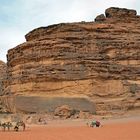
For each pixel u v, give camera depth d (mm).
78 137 34969
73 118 72062
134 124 52938
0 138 36312
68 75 78500
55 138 34656
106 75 78938
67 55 80812
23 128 50906
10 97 85062
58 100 77188
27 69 83250
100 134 37781
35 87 79938
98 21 91062
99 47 84125
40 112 77188
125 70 81812
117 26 89312
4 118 68938
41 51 83250
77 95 77188
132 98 77062
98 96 77375
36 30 90188
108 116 73375
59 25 86125
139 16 93625
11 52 90812
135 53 85625
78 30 85625
